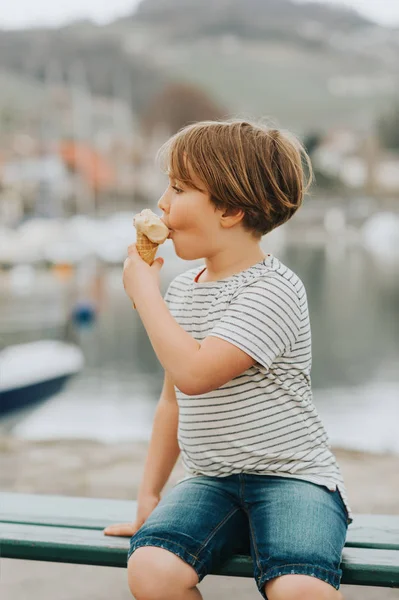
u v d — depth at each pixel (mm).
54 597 2027
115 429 7992
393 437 7754
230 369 1551
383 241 58625
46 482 3541
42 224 27906
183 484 1689
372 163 100000
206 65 182750
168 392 1812
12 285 19109
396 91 150500
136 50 172625
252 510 1582
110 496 3311
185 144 1617
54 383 7867
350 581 1595
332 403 9648
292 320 1605
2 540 1728
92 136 81688
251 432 1610
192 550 1502
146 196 75938
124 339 14391
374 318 18078
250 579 2148
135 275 1636
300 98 169375
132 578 1478
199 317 1693
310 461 1616
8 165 55969
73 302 16750
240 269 1694
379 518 1852
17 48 149875
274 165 1625
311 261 37562
